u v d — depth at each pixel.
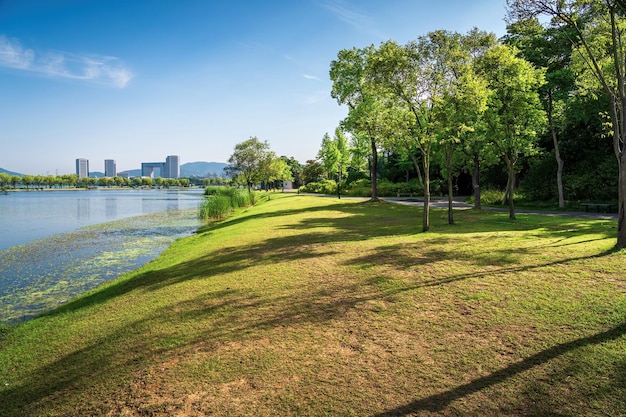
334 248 12.17
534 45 26.34
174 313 7.07
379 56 14.62
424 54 14.38
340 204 34.28
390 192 51.94
